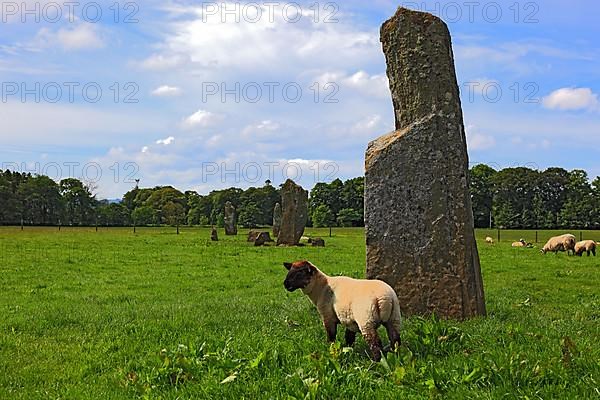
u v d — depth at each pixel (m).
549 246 34.38
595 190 92.00
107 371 8.20
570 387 6.22
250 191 103.94
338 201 104.50
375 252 11.57
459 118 11.72
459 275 11.21
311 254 29.98
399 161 11.61
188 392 6.68
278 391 6.49
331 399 6.20
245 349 8.41
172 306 13.25
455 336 8.51
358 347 8.43
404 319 10.77
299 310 12.03
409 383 6.46
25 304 14.49
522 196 95.19
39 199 97.38
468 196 11.59
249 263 25.34
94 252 31.02
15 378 7.86
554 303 14.03
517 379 6.40
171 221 102.12
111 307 13.54
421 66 11.73
